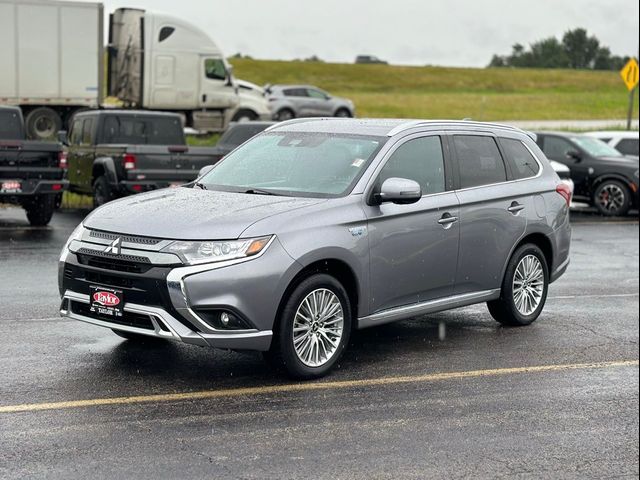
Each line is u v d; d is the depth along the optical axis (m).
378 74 91.25
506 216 8.65
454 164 8.27
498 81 89.94
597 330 9.16
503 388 6.97
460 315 9.66
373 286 7.40
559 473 5.24
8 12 29.39
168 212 6.86
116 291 6.64
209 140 33.88
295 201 7.14
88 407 6.14
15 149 15.09
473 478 5.12
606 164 20.88
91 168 17.91
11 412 5.98
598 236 17.16
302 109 43.25
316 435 5.75
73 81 30.50
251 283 6.51
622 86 89.75
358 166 7.55
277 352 6.80
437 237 7.92
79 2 30.22
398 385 6.94
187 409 6.17
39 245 13.54
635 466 5.38
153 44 32.28
